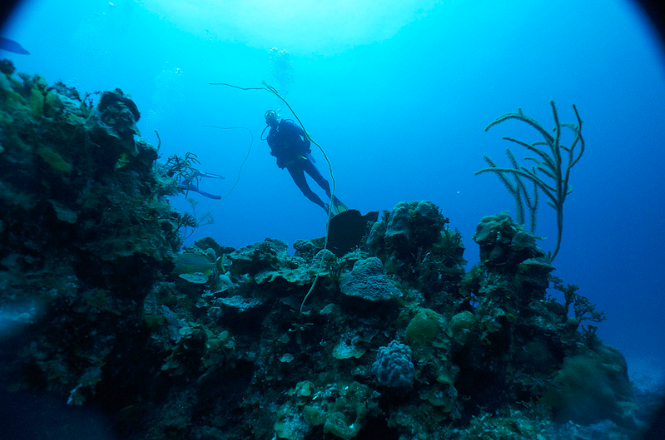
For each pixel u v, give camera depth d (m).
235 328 3.80
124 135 3.03
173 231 4.53
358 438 2.63
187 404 2.94
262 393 3.21
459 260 4.63
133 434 2.68
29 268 2.15
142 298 2.93
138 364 2.85
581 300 3.76
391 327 3.42
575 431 2.63
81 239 2.57
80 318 2.33
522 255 3.84
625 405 2.77
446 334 3.19
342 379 3.05
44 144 2.38
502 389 3.19
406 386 2.68
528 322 3.57
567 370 3.08
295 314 3.64
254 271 4.11
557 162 4.27
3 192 2.05
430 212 4.56
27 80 2.44
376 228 5.00
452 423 2.70
